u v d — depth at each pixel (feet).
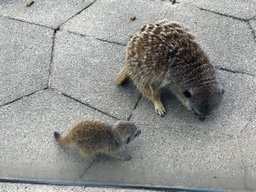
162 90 3.56
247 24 3.85
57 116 3.44
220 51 3.71
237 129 3.35
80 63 3.70
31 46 3.79
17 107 3.48
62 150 3.30
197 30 3.84
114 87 3.59
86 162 3.25
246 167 3.21
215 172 3.20
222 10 3.96
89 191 3.13
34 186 3.15
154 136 3.35
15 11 4.00
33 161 3.25
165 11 3.99
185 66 3.26
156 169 3.22
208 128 3.37
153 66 3.32
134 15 3.98
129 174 3.20
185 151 3.28
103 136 3.15
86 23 3.93
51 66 3.68
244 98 3.48
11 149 3.30
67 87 3.58
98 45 3.80
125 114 3.45
